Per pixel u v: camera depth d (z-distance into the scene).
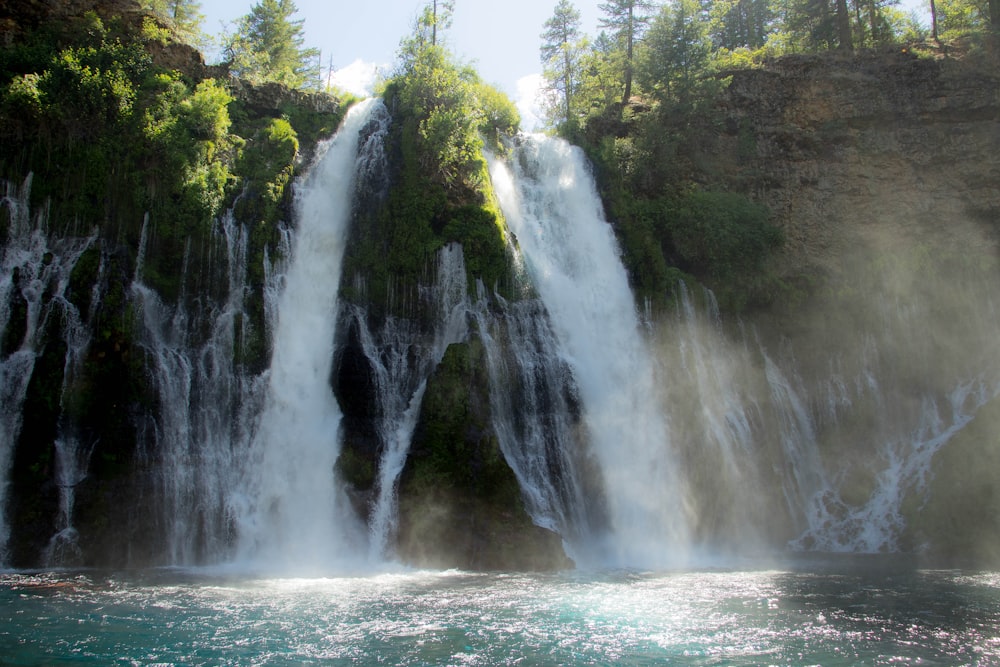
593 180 41.84
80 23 37.50
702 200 40.22
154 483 25.44
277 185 33.41
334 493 26.80
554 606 17.12
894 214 41.16
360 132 37.94
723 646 13.78
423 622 15.40
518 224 37.62
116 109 31.69
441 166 34.12
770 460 34.31
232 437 27.72
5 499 23.97
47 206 29.02
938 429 35.78
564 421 30.25
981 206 40.56
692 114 43.81
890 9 59.88
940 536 29.72
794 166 42.75
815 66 44.31
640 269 37.75
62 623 15.04
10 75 32.56
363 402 29.17
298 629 14.73
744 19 68.94
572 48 64.94
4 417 24.92
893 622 15.66
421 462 26.02
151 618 15.55
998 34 43.84
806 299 38.59
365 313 31.89
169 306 29.02
